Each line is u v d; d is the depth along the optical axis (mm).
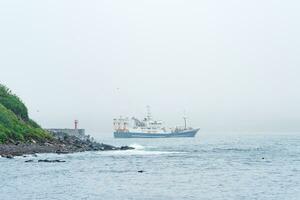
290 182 76938
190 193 64938
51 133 173750
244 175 87062
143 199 59906
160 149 176875
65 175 82562
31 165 95812
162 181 77188
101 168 96562
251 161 119062
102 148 161625
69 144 157500
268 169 98500
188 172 91438
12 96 173500
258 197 62188
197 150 171500
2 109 152375
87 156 126438
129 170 93875
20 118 163750
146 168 98312
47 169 90375
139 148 181875
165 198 60781
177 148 187750
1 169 88375
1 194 61594
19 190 65062
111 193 64062
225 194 64250
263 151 166000
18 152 119875
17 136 139375
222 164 109812
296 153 154625
